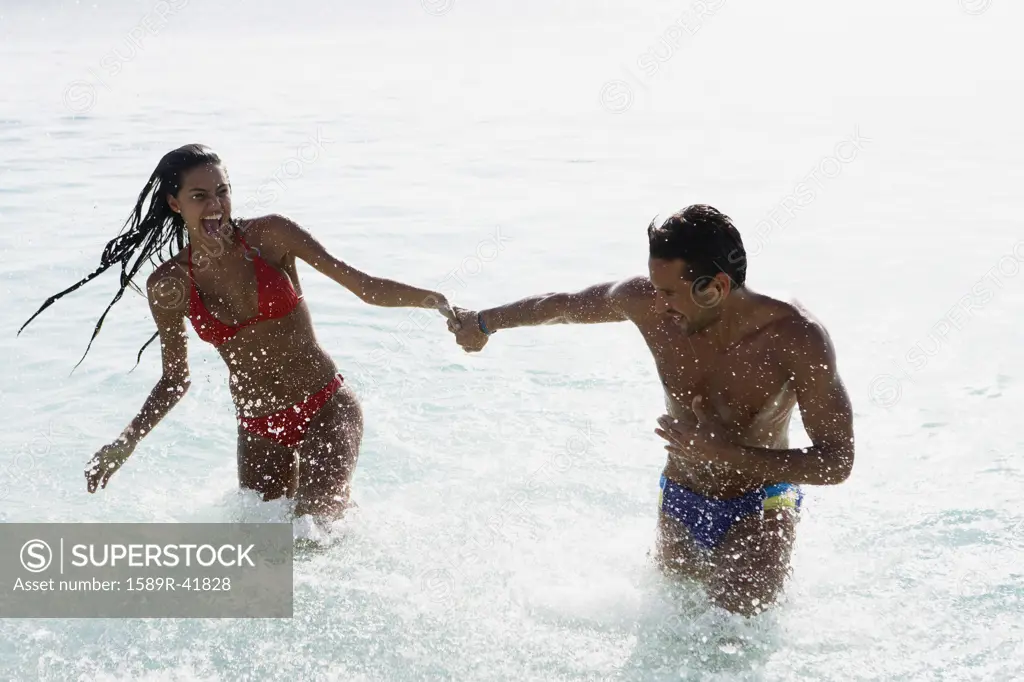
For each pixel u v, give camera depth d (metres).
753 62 26.02
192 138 17.05
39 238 10.71
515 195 12.91
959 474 5.59
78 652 4.22
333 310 8.67
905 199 12.18
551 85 23.23
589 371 7.31
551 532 5.22
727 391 4.43
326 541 5.03
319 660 4.20
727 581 4.45
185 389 5.34
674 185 13.23
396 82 24.42
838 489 5.48
